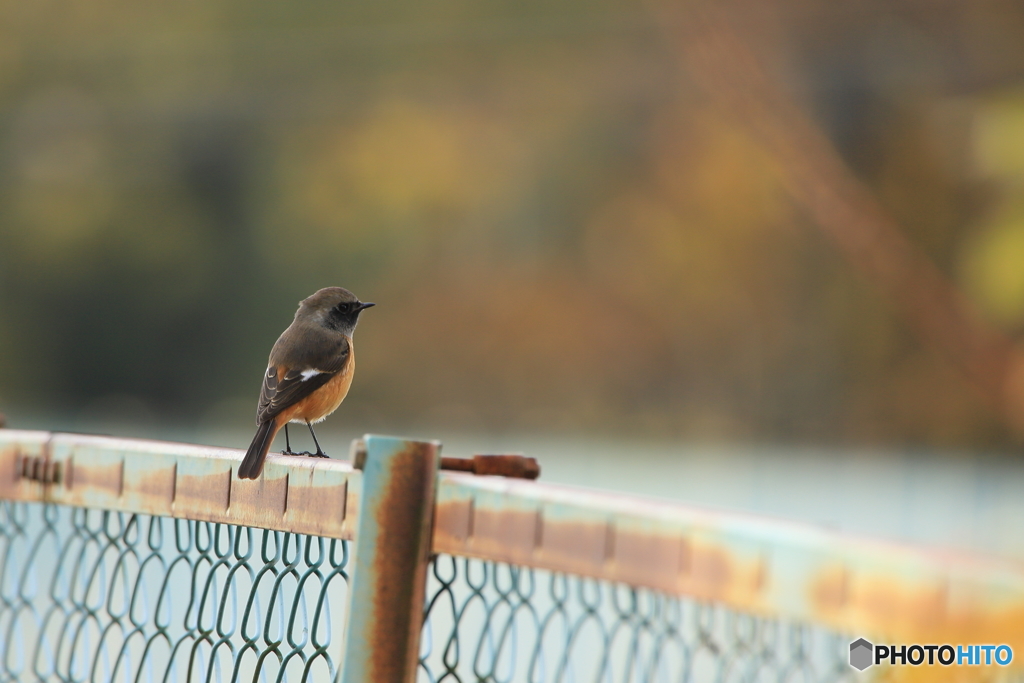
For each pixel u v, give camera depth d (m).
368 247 37.59
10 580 4.66
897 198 20.50
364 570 2.87
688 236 32.22
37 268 39.72
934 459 21.61
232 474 3.42
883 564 2.04
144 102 39.44
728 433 29.19
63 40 40.84
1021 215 8.84
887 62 19.36
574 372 34.38
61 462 4.01
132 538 4.82
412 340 36.47
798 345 29.47
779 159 6.72
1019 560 1.96
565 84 33.44
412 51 36.38
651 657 2.55
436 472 2.88
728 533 2.26
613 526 2.46
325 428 31.77
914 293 5.93
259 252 39.16
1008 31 17.66
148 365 40.12
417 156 36.59
